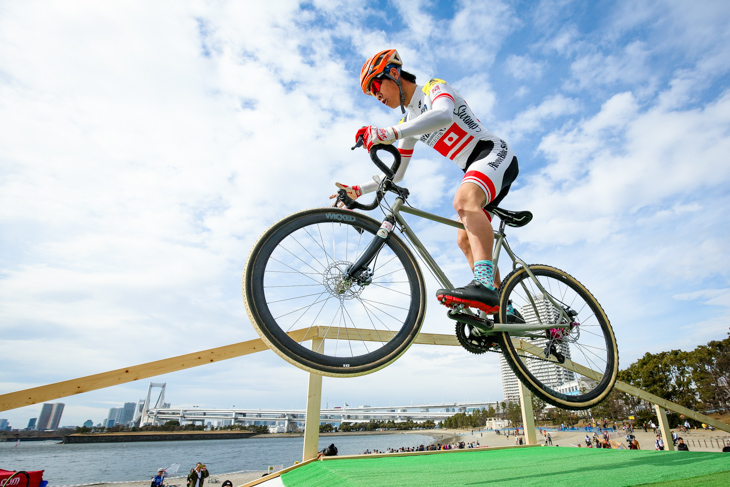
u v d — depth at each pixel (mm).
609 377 2590
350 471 2887
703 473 1728
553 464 2703
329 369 1912
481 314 2160
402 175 2713
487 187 2105
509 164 2273
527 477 1998
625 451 3637
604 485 1590
